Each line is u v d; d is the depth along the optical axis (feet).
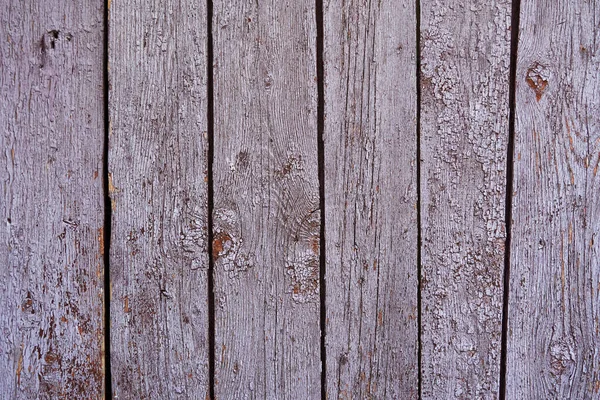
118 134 2.79
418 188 2.85
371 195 2.84
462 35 2.84
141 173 2.80
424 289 2.85
